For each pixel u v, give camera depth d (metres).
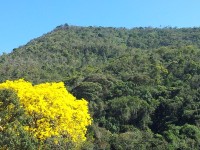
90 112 77.62
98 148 65.81
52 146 25.61
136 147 65.25
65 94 27.17
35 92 25.34
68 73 111.38
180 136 65.69
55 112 25.38
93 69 109.19
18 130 21.42
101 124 76.38
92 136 67.00
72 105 26.83
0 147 20.59
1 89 22.78
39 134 24.73
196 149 63.25
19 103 23.08
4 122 21.89
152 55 102.12
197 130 66.25
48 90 25.94
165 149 62.97
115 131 75.31
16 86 25.64
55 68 115.88
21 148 21.19
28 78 97.69
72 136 26.28
